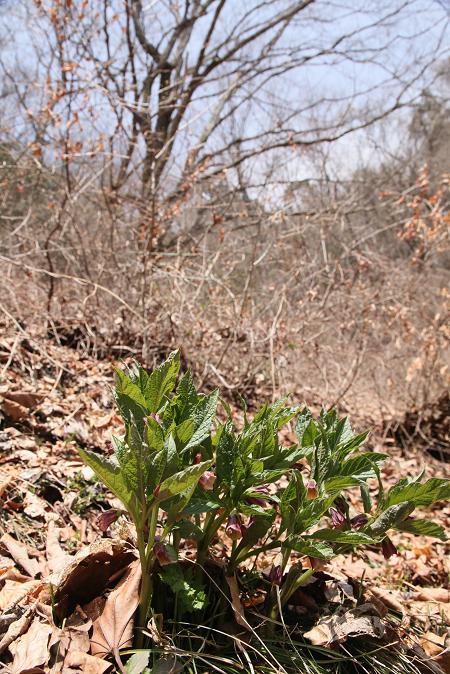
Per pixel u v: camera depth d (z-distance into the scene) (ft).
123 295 16.69
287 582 6.40
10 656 5.48
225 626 6.22
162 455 5.29
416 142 43.73
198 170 20.08
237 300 17.69
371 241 25.09
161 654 5.58
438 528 5.98
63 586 5.95
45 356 13.48
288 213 20.98
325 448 6.34
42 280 17.72
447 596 8.91
